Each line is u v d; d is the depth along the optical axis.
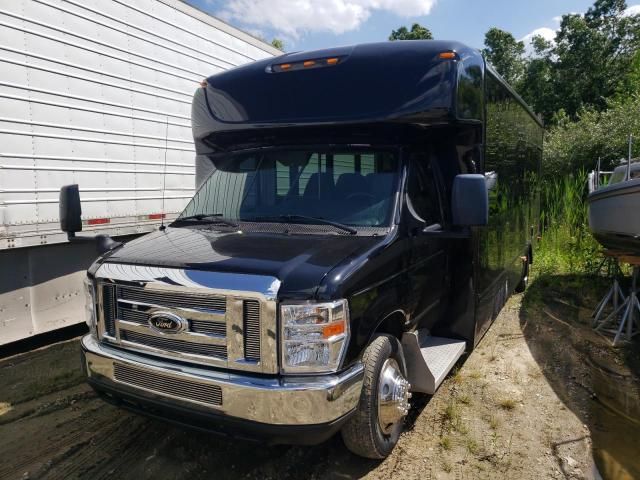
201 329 2.72
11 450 3.51
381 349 3.11
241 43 7.88
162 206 6.35
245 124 3.97
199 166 4.50
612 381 4.59
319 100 3.74
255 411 2.56
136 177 6.18
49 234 5.05
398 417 3.29
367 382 3.01
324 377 2.61
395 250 3.24
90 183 5.55
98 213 5.69
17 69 4.74
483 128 4.02
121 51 5.86
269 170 3.94
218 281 2.66
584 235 9.78
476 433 3.69
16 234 4.75
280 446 3.53
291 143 4.02
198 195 4.15
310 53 4.00
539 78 33.78
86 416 3.98
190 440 3.61
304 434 2.57
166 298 2.81
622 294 6.04
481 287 4.46
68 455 3.44
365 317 2.86
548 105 33.31
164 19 6.45
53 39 5.07
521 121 6.29
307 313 2.56
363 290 2.85
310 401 2.54
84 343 3.18
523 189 6.67
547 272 8.59
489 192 4.45
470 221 3.22
